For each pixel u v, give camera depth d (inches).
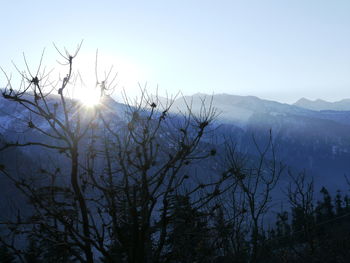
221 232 267.6
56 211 220.8
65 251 235.6
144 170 227.5
